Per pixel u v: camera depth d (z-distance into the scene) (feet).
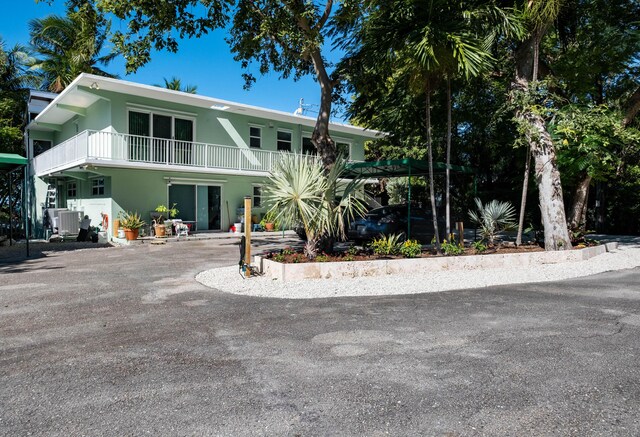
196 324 15.33
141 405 9.17
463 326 14.67
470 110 44.62
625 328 14.20
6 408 9.11
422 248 34.96
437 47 25.71
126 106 51.98
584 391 9.54
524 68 34.14
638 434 7.77
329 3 32.30
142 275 26.30
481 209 36.52
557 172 33.19
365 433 7.95
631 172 60.13
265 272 25.64
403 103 40.52
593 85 45.03
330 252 28.71
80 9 30.07
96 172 49.14
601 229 63.36
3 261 33.71
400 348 12.55
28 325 15.37
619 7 40.45
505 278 24.06
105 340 13.61
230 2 31.60
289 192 24.91
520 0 31.35
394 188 84.28
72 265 30.94
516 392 9.53
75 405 9.20
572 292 20.29
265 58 38.99
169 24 30.83
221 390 9.87
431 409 8.82
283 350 12.54
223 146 57.11
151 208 54.03
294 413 8.75
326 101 33.19
